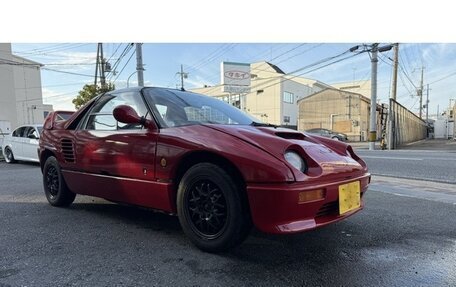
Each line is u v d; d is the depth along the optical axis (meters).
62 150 3.88
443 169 7.83
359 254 2.59
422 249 2.70
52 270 2.32
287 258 2.51
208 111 3.36
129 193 3.07
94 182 3.45
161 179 2.79
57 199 4.09
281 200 2.20
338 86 55.06
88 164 3.47
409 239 2.93
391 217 3.60
